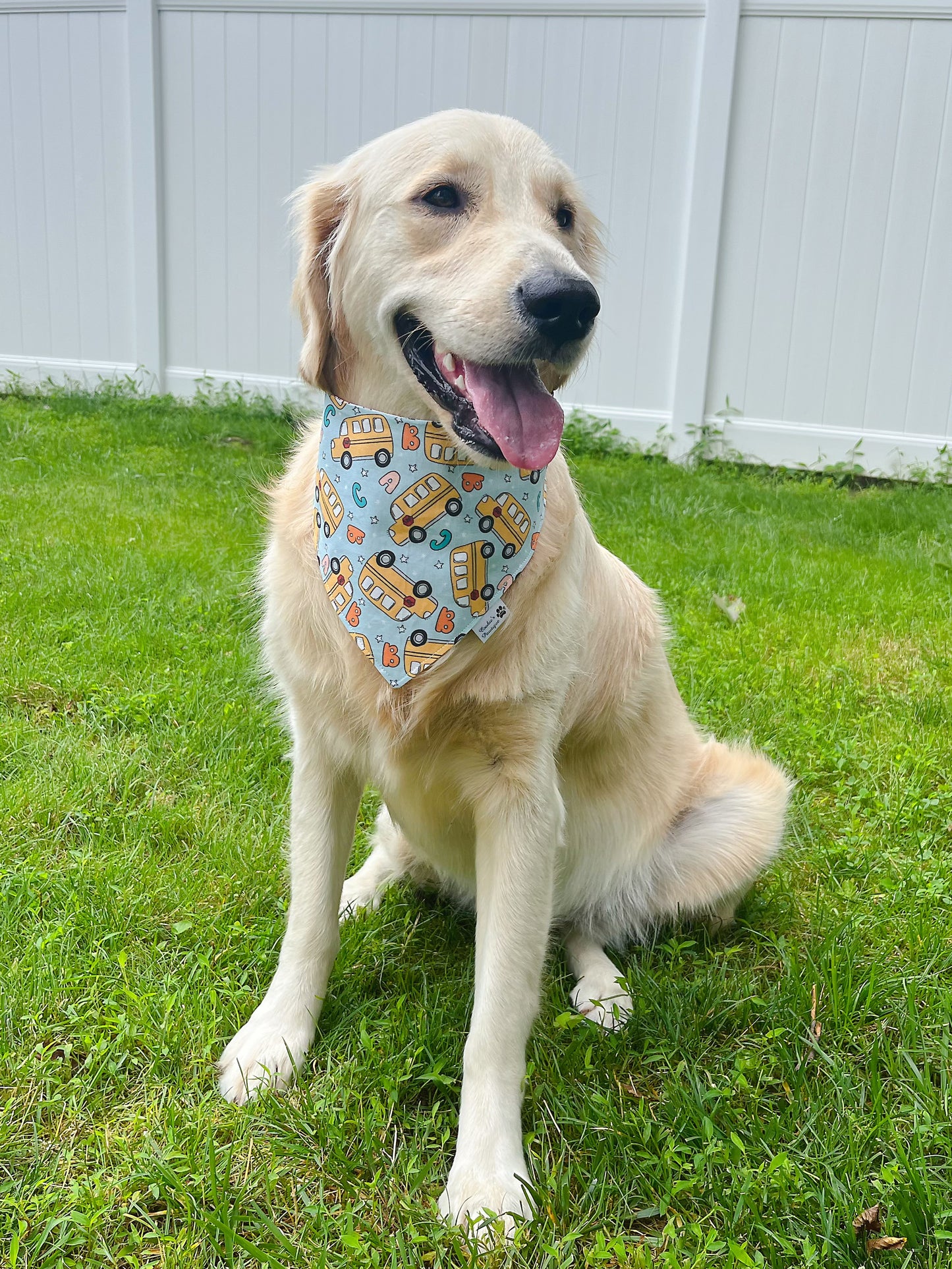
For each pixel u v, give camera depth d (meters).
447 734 0.86
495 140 0.87
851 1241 0.68
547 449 0.80
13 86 3.73
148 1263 0.67
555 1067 0.86
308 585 0.89
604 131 3.36
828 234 3.30
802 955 1.01
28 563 1.95
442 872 1.07
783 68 3.20
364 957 1.00
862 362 3.38
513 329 0.78
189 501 2.56
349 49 3.44
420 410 0.89
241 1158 0.75
